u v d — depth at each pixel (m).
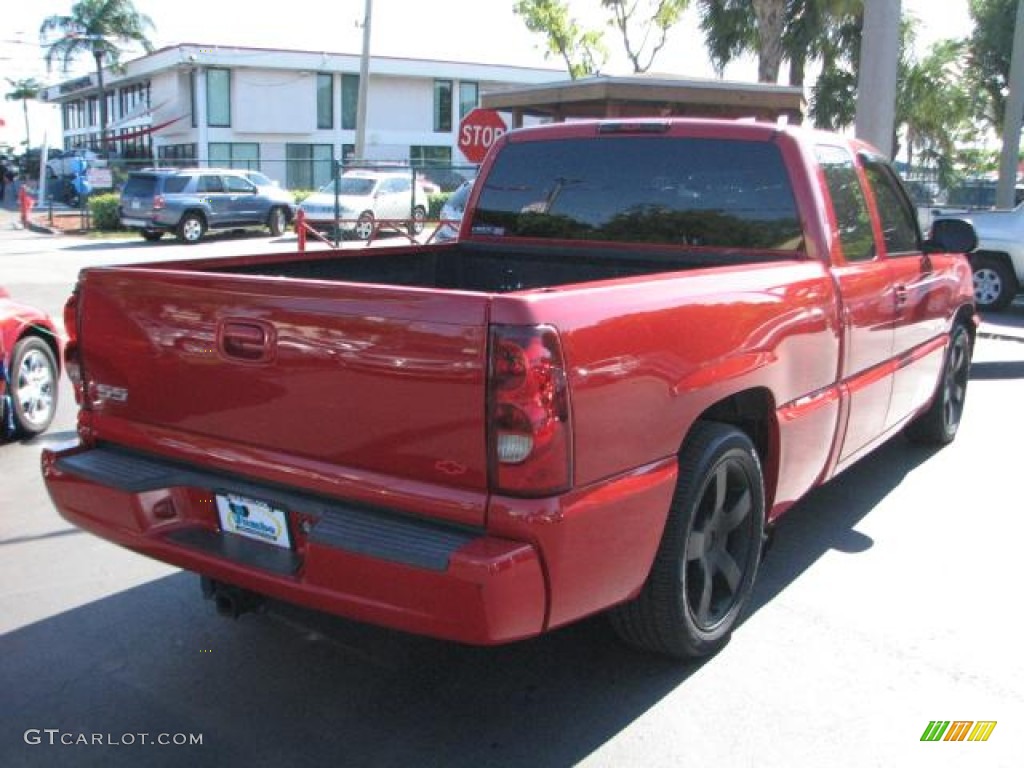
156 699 3.62
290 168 42.47
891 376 5.16
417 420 2.92
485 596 2.76
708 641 3.82
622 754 3.29
